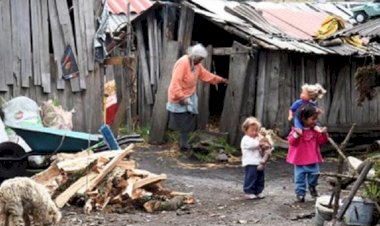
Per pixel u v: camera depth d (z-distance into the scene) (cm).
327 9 1995
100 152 1054
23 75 1203
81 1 1262
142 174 1025
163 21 1678
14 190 705
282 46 1502
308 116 1005
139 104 1686
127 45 1433
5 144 1004
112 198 976
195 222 888
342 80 1659
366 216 688
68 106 1256
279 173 1327
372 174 688
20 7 1197
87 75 1274
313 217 910
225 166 1389
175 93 1446
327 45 1606
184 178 1248
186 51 1623
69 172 984
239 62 1553
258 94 1563
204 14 1596
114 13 1741
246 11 1703
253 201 1032
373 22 1177
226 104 1562
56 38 1238
